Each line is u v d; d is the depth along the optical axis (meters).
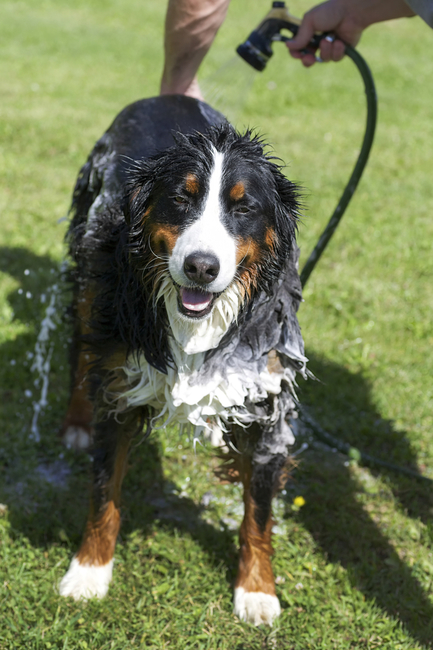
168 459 3.42
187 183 2.01
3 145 7.56
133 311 2.24
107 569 2.65
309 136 9.14
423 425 3.78
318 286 5.11
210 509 3.15
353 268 5.48
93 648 2.38
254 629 2.53
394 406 3.90
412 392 4.02
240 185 2.01
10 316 4.32
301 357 2.34
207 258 1.92
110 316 2.36
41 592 2.60
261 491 2.55
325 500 3.22
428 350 4.43
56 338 4.18
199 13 3.10
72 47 12.71
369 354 4.35
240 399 2.26
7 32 13.18
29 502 3.08
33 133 8.02
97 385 2.48
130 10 16.55
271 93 11.12
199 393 2.26
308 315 4.69
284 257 2.21
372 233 6.18
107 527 2.61
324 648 2.47
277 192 2.16
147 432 2.54
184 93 3.45
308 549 2.92
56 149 7.61
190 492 3.23
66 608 2.52
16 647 2.36
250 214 2.05
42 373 3.92
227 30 15.23
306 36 3.25
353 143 9.03
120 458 2.58
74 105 9.35
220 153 2.03
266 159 2.14
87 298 2.66
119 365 2.36
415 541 3.04
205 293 2.08
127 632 2.48
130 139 2.78
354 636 2.54
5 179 6.62
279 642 2.51
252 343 2.27
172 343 2.25
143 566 2.79
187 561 2.80
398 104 11.34
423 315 4.85
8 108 8.84
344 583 2.75
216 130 2.12
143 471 3.29
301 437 3.66
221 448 2.96
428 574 2.85
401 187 7.54
